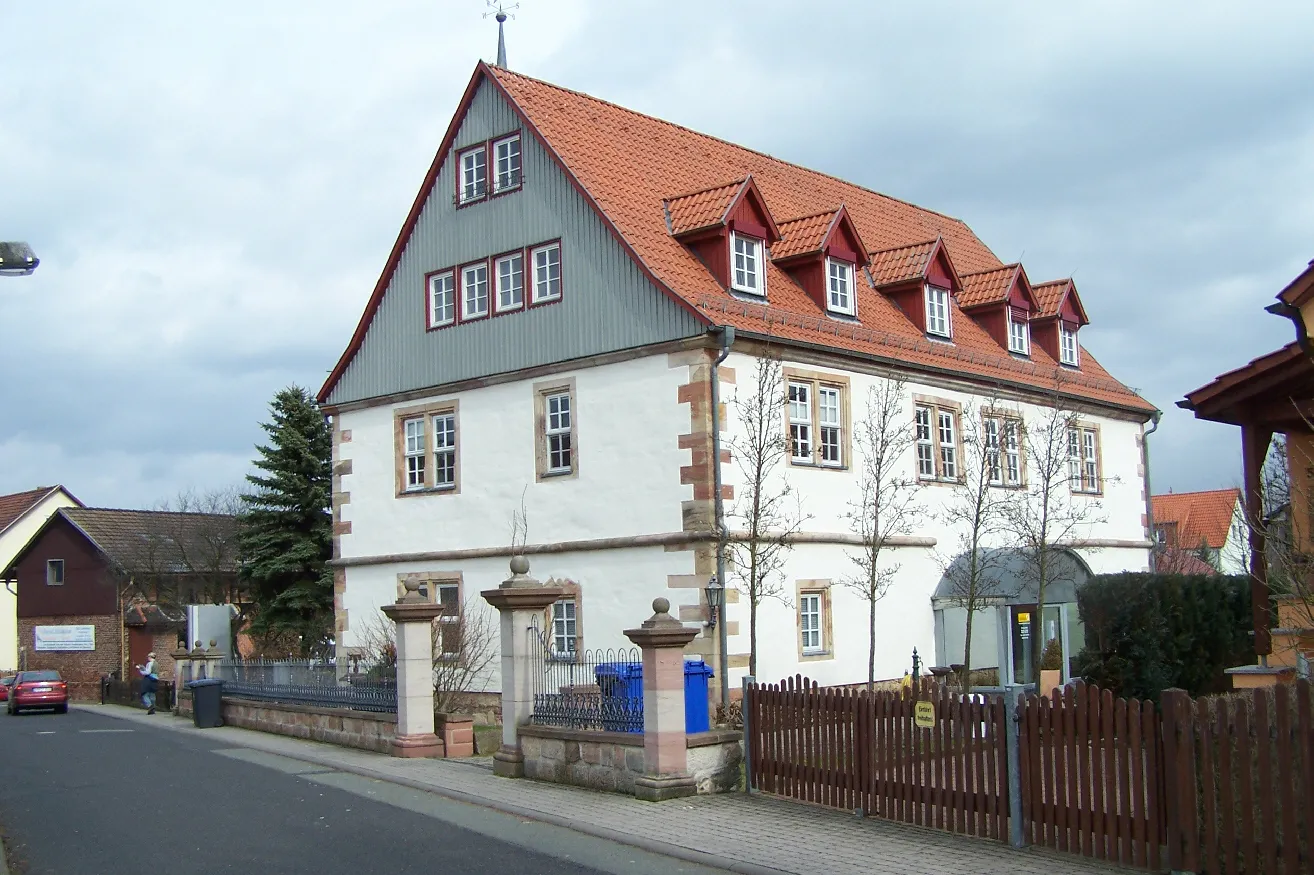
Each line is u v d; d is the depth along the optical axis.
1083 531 33.09
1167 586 22.11
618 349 24.34
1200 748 11.18
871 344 26.78
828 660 24.56
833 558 25.02
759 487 22.30
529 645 18.66
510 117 26.98
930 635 27.22
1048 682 27.67
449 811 15.79
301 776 19.22
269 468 41.78
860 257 27.69
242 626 46.81
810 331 25.39
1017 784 12.84
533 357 26.03
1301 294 16.33
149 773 20.14
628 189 26.38
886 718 14.46
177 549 52.56
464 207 27.86
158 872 12.62
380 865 12.74
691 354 23.20
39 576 55.59
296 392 42.69
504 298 26.92
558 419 25.70
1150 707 11.65
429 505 28.08
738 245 25.27
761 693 16.30
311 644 40.41
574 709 17.64
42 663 54.84
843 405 25.69
